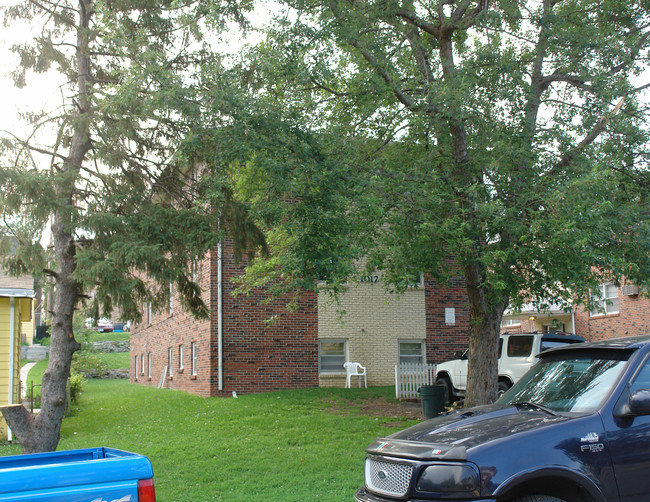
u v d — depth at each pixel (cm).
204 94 1058
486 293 1248
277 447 1171
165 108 1020
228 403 1669
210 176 1079
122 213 1015
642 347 546
